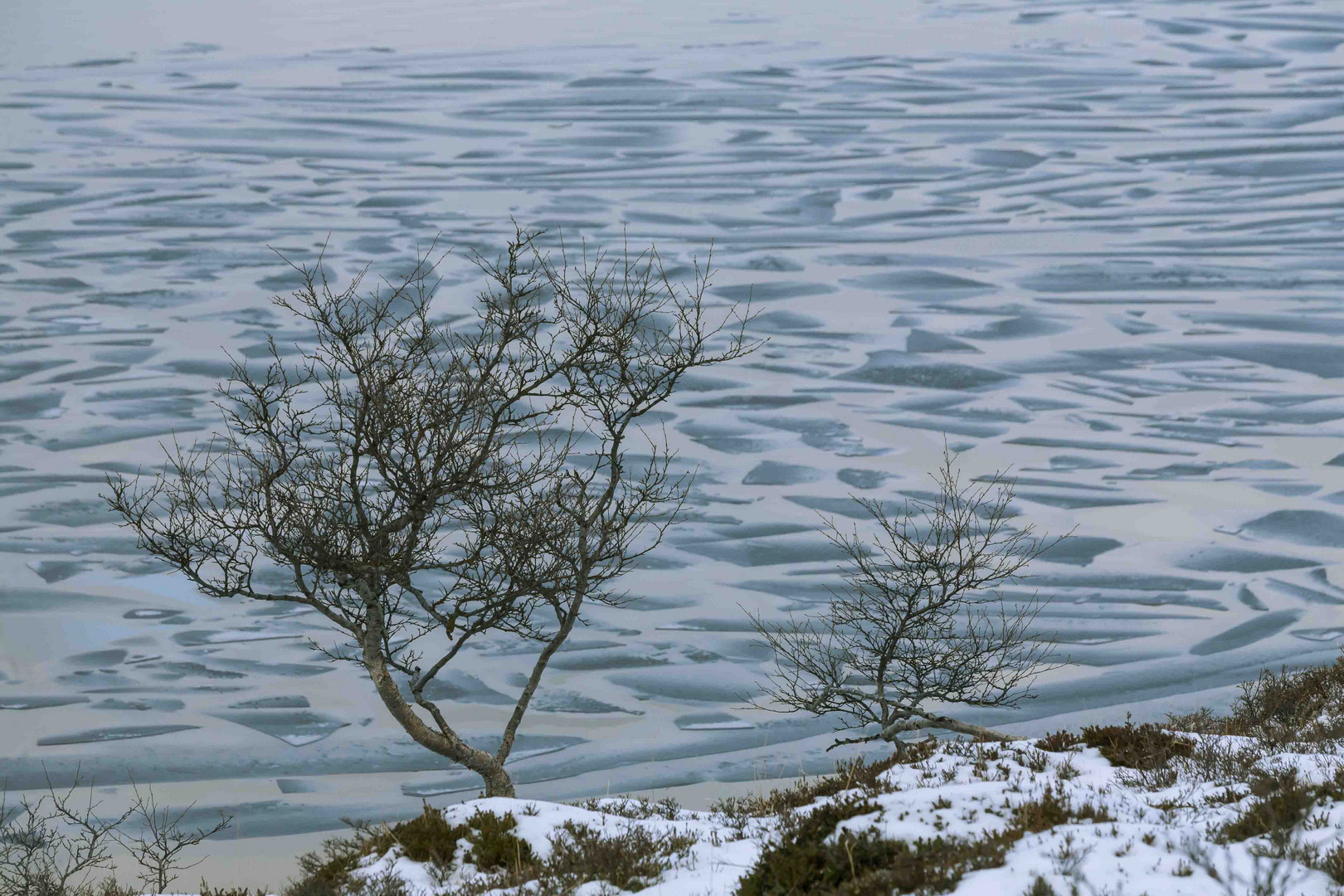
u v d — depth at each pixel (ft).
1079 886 26.48
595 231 272.10
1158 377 181.06
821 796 39.60
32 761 82.99
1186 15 531.09
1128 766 37.73
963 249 255.50
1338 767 34.09
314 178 323.98
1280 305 214.48
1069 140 343.46
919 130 358.84
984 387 178.91
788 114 384.06
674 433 159.12
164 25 589.32
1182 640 98.68
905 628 57.47
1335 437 153.69
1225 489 137.08
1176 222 269.64
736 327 207.41
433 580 111.34
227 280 239.50
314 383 178.81
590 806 40.09
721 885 29.96
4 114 401.29
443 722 49.44
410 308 212.02
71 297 231.30
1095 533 124.57
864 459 151.43
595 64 472.44
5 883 51.78
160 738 86.89
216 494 134.10
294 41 542.98
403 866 33.63
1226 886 24.86
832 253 254.06
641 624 106.01
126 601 112.27
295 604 111.96
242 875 60.90
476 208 293.43
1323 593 108.78
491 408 51.19
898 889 27.78
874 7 584.81
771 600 110.22
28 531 128.98
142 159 345.31
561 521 53.47
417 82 449.06
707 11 593.83
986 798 33.55
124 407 172.65
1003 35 505.25
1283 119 355.77
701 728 86.74
